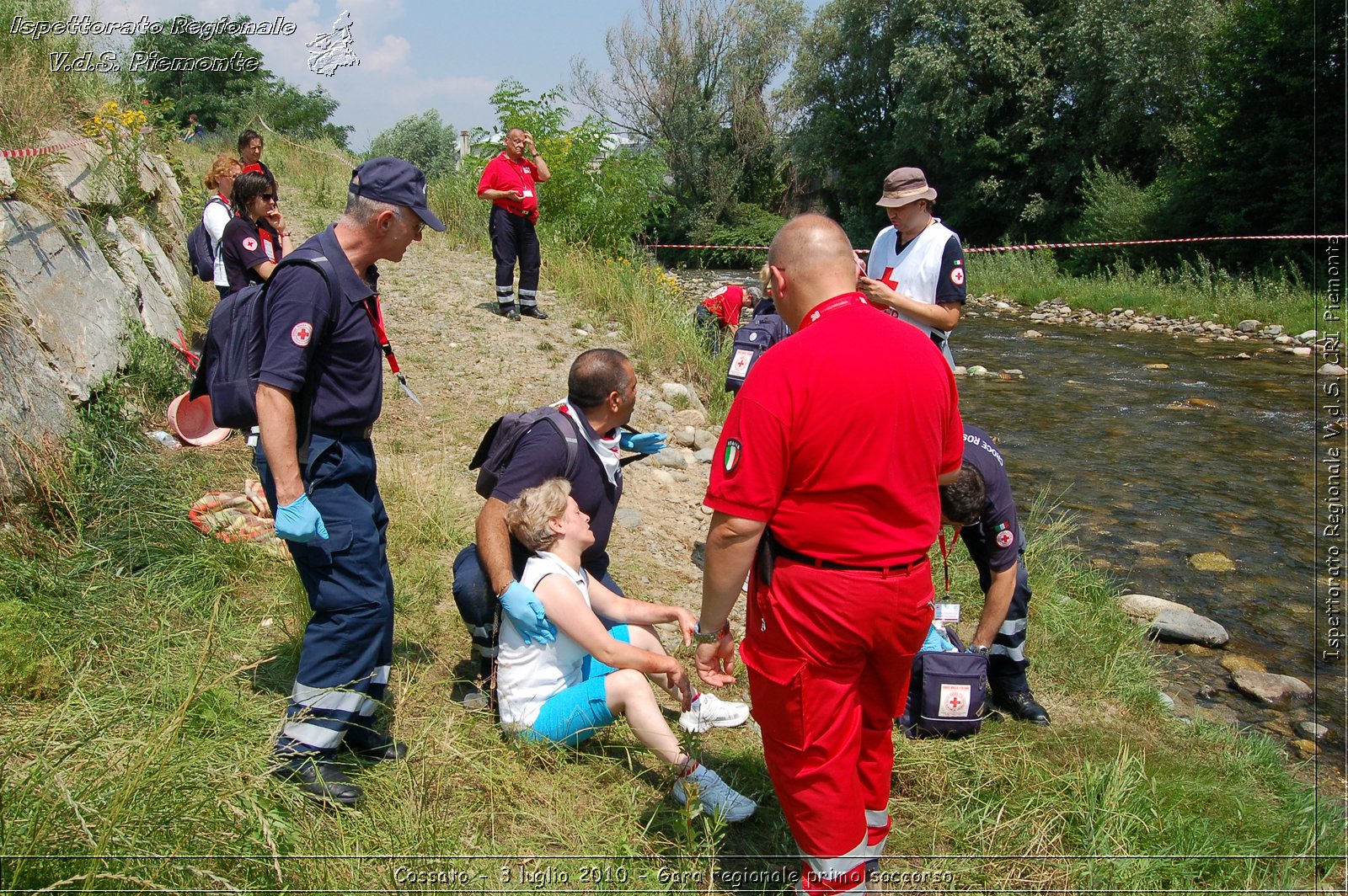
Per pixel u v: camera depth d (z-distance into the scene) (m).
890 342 2.34
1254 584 5.74
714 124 37.59
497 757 3.07
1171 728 3.99
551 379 7.45
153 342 5.70
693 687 3.80
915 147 31.62
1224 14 23.02
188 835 2.28
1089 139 27.27
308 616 3.48
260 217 5.25
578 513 3.16
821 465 2.29
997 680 3.89
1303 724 4.23
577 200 13.63
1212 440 8.95
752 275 28.88
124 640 3.38
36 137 5.88
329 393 2.78
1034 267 23.48
